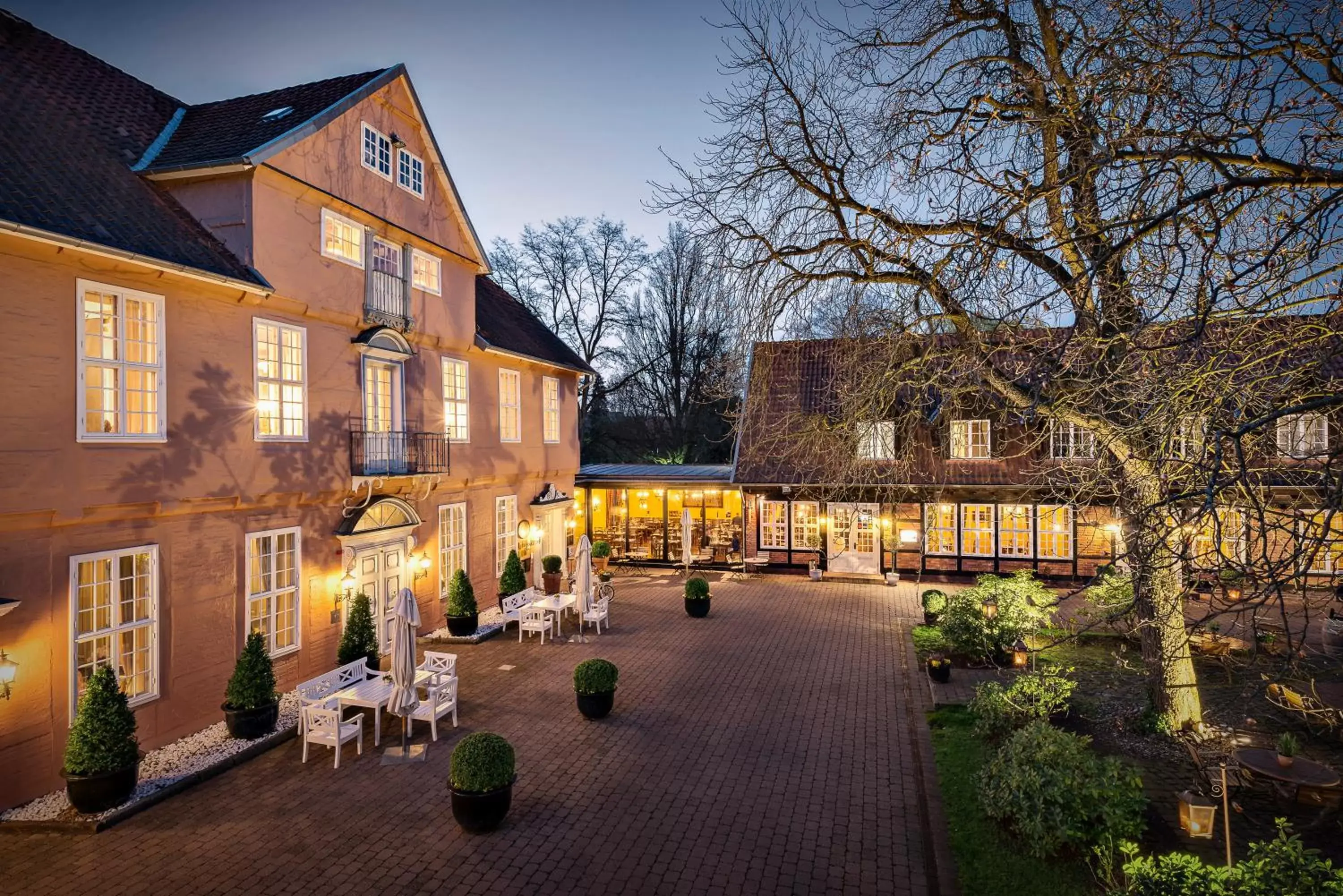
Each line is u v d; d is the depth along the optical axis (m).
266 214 12.48
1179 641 10.99
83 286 9.78
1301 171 6.11
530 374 22.48
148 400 10.71
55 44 13.23
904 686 14.20
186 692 11.23
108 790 9.00
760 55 11.61
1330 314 6.38
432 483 16.92
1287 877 5.82
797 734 11.84
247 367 12.21
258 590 12.64
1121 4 7.18
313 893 7.68
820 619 19.70
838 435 13.98
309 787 9.99
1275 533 6.10
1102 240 7.53
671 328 42.34
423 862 8.25
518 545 21.75
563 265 42.41
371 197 15.20
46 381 9.34
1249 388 6.30
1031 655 14.84
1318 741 11.15
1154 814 9.09
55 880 7.84
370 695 11.43
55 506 9.40
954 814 9.20
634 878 7.98
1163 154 6.01
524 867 8.16
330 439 14.02
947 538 24.53
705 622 19.33
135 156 12.61
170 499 10.86
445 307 17.77
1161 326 7.59
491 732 10.84
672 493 28.47
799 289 12.05
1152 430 7.39
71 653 9.70
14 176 9.53
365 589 15.18
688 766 10.67
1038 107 8.64
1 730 8.96
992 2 9.58
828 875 8.04
